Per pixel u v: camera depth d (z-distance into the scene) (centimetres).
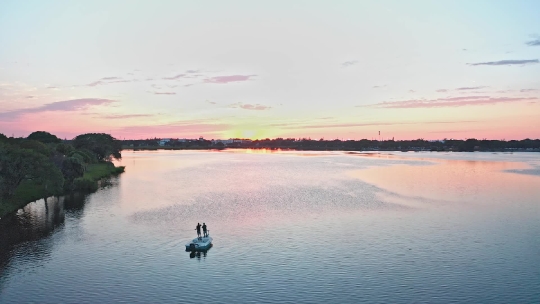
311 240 6975
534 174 17225
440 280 5312
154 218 8562
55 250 6481
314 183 14188
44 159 10425
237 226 7894
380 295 4888
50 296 4869
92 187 12812
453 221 8281
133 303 4697
